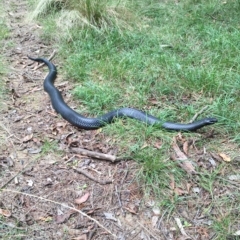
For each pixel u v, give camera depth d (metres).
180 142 1.31
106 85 1.62
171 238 1.01
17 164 1.24
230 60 1.72
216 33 1.96
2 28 2.12
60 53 1.91
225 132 1.36
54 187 1.15
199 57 1.80
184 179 1.17
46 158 1.27
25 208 1.08
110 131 1.36
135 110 1.42
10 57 1.89
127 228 1.04
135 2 2.32
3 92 1.60
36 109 1.52
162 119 1.40
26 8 2.42
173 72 1.68
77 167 1.23
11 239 0.99
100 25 2.05
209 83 1.57
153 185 1.14
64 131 1.40
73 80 1.70
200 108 1.49
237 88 1.56
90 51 1.86
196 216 1.07
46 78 1.67
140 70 1.71
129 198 1.12
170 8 2.28
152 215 1.07
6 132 1.38
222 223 1.03
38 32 2.12
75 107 1.53
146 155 1.24
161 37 1.98
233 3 2.30
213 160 1.25
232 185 1.16
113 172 1.21
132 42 1.93
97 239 1.01
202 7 2.25
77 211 1.08
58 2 2.26
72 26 2.04
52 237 1.01
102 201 1.11
